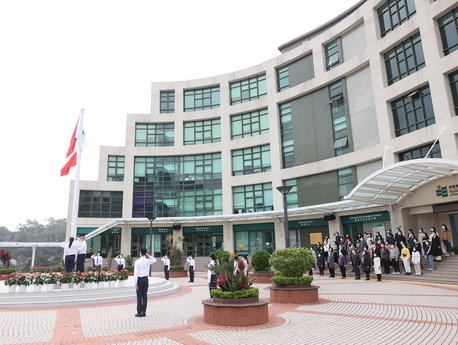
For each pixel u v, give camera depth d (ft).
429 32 68.28
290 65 106.83
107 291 41.45
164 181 118.62
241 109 114.21
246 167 111.55
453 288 45.16
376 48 80.79
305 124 99.91
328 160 91.25
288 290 36.01
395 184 66.59
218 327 25.52
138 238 115.34
